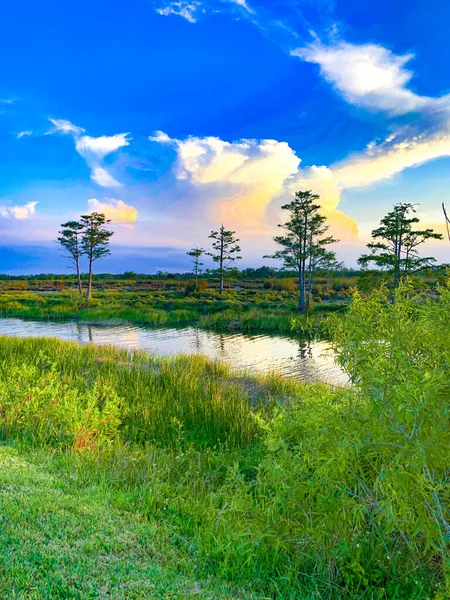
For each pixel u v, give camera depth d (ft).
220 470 18.86
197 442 22.71
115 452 18.90
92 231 197.26
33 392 22.80
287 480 11.35
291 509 11.23
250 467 18.76
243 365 57.21
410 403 7.94
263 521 11.26
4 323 111.45
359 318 10.11
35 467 15.23
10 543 9.69
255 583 9.82
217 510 13.65
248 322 103.91
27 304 150.10
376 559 9.91
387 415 8.79
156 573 9.45
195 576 9.74
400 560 9.90
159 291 235.81
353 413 9.68
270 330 99.30
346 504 9.43
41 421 20.63
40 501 11.95
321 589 9.69
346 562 9.74
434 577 9.29
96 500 13.00
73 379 32.53
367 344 9.73
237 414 25.73
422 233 123.85
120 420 23.79
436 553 9.41
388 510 8.04
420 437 8.39
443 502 8.63
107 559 9.69
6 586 8.19
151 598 8.41
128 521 12.01
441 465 8.39
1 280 338.13
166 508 13.78
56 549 9.68
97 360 42.68
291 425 14.23
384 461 9.09
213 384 33.58
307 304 144.15
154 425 24.36
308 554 10.51
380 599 9.00
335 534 10.17
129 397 29.37
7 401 22.43
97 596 8.27
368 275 121.39
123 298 186.91
